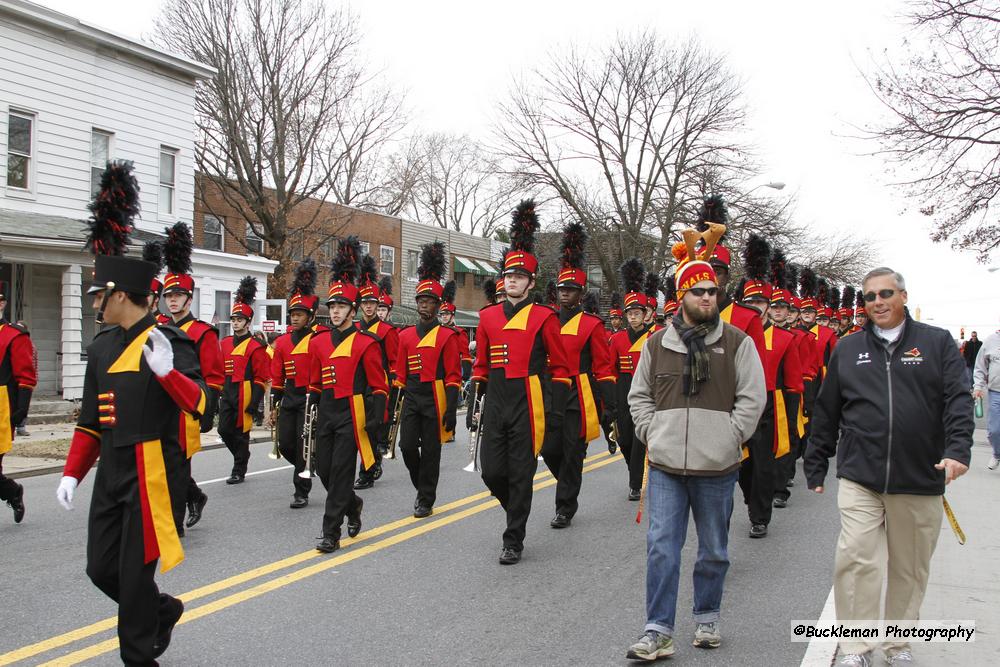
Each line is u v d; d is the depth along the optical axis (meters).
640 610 5.25
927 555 4.17
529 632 4.83
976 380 11.51
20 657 4.39
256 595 5.47
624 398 9.71
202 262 19.56
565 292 8.04
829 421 4.43
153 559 3.90
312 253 26.67
